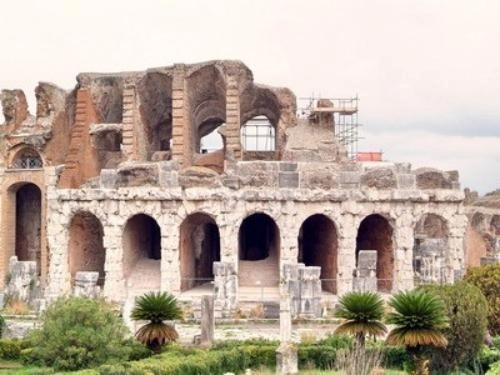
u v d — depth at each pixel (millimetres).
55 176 77125
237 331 53719
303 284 58062
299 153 72500
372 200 67312
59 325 42812
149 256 76562
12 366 44188
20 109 83438
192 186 66875
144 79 76188
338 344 44000
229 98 74438
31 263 65625
